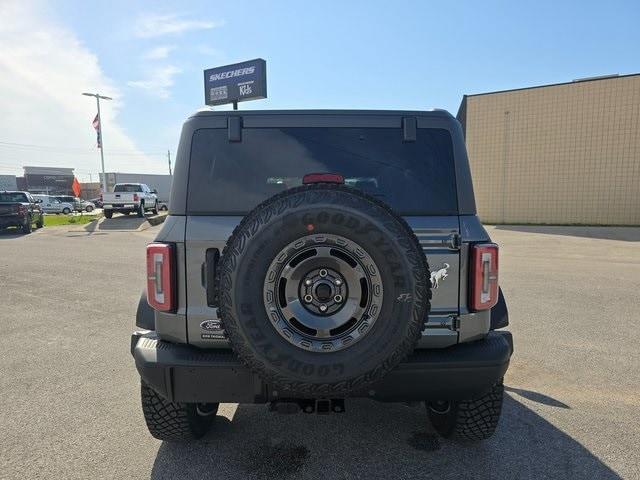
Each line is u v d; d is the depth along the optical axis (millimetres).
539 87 22625
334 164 2654
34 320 6141
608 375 4219
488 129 23969
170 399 2422
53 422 3361
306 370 2082
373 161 2652
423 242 2504
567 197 22516
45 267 10625
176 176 2592
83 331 5641
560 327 5727
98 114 34438
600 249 14008
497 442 3080
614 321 5996
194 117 2652
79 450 2984
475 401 2824
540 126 22781
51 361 4625
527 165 23219
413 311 2096
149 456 2918
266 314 2086
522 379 4133
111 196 27391
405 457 2910
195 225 2473
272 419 3434
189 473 2734
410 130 2650
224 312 2109
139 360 2432
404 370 2363
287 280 2105
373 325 2105
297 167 2637
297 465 2824
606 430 3232
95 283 8711
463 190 2619
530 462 2844
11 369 4406
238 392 2363
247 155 2631
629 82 20875
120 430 3246
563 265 10844
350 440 3125
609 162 21562
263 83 24578
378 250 2076
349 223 2074
